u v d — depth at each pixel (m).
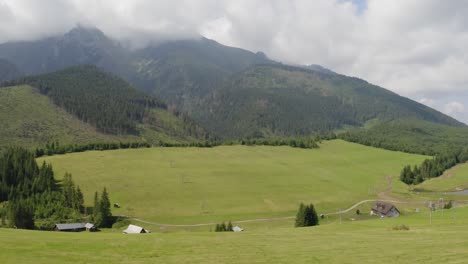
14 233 60.97
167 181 185.75
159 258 44.19
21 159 176.50
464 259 41.66
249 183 190.62
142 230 97.75
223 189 177.38
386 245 51.81
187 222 131.62
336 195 177.25
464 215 90.31
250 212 145.88
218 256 45.53
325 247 51.50
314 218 113.25
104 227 129.50
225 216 139.12
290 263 41.94
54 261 40.81
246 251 48.78
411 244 51.94
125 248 49.69
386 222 84.06
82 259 42.41
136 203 153.38
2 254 42.72
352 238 59.69
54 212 136.38
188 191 171.50
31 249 46.16
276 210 149.50
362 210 154.00
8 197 154.12
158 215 141.00
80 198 144.38
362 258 43.91
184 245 53.03
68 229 118.19
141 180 184.75
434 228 68.81
